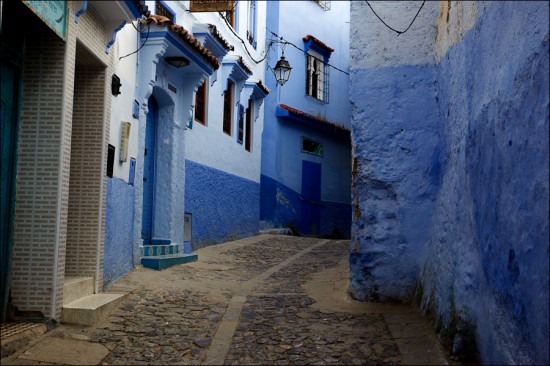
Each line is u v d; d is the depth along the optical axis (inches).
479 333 180.9
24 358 188.2
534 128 141.4
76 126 274.2
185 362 198.1
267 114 734.5
